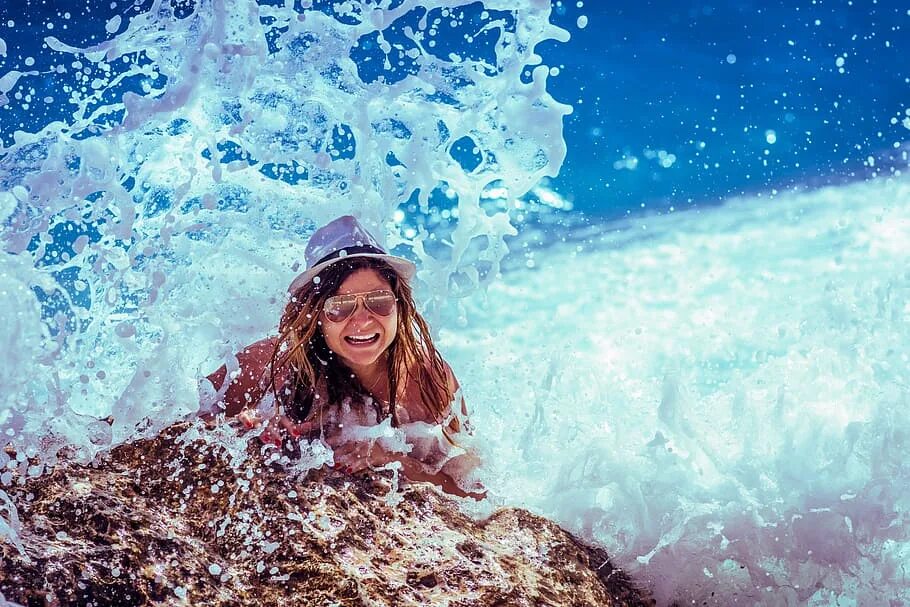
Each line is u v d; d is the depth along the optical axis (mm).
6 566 1495
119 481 1813
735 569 2027
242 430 1976
